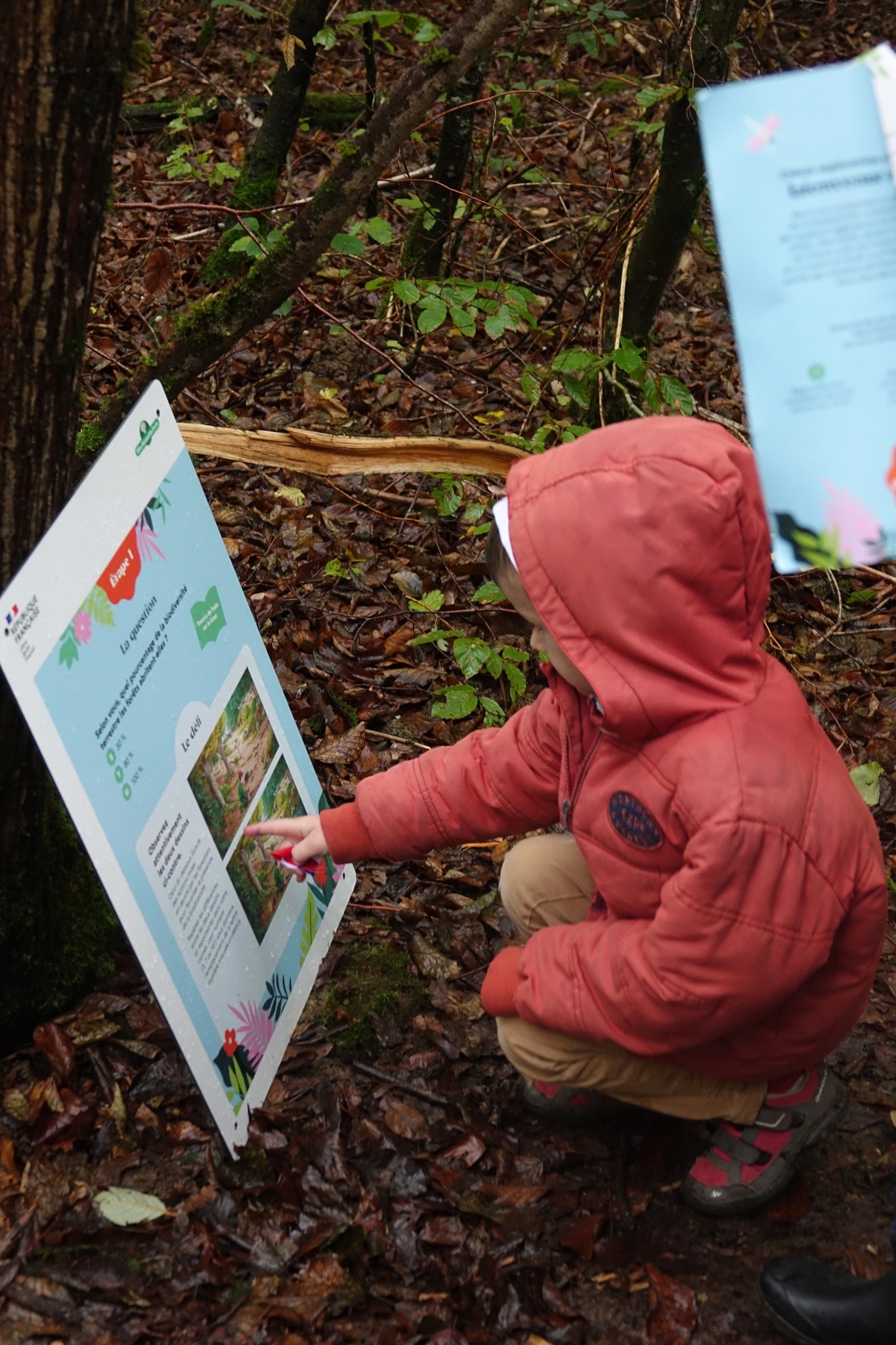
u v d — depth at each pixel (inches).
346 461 116.0
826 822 62.7
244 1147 75.4
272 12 251.3
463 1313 68.2
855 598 139.9
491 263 192.9
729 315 196.1
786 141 39.6
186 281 185.6
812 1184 78.2
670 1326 68.1
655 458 58.3
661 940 62.9
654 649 60.1
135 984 87.4
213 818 76.0
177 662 74.2
